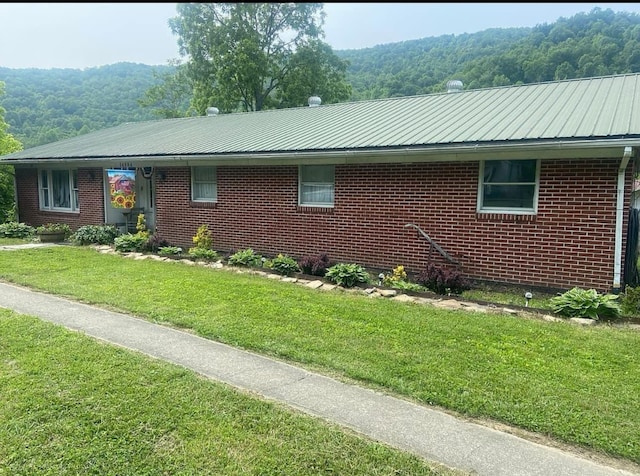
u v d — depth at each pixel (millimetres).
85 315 6180
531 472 2893
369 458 2994
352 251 9945
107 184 14672
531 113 8797
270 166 11000
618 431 3340
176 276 8609
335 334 5414
